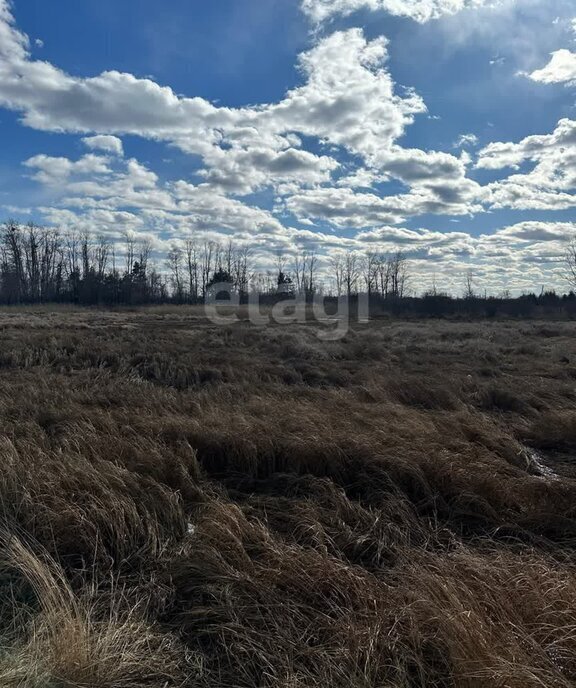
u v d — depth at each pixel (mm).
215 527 3859
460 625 2662
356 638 2775
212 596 3188
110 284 56844
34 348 13172
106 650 2562
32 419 6234
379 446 5387
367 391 8688
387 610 2967
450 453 5309
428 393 8719
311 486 4828
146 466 4922
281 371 10961
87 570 3441
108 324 24812
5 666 2430
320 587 3264
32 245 62531
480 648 2533
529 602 2994
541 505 4578
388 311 42656
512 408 8383
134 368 11203
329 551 3826
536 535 4145
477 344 17406
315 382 10547
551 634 2750
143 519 3969
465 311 42344
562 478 5156
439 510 4570
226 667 2686
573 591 3031
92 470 4480
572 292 50406
